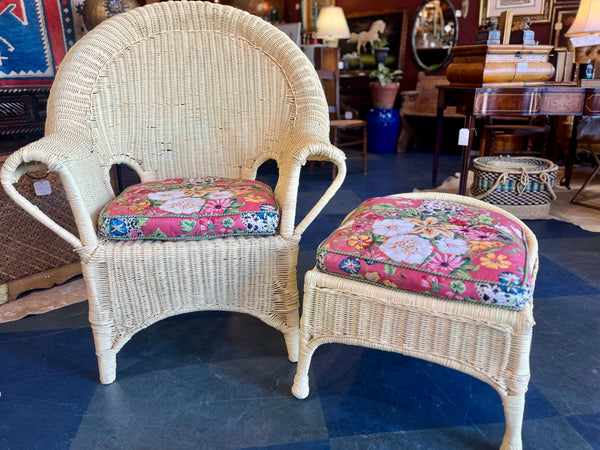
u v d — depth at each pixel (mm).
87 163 1264
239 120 1585
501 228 1131
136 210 1224
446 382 1310
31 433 1109
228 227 1215
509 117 3957
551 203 2980
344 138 5180
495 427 1136
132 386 1279
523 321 911
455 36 4805
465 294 938
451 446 1074
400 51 5250
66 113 1343
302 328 1150
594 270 1997
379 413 1183
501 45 2535
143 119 1541
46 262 1783
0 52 1908
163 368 1357
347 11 5652
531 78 2637
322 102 1492
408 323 1021
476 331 963
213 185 1429
